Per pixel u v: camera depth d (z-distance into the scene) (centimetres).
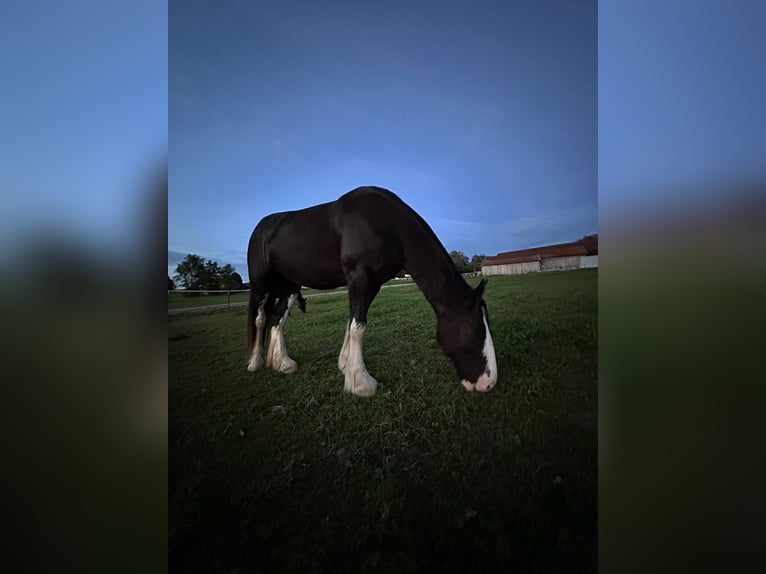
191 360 226
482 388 206
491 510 151
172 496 155
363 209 226
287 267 260
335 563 138
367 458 175
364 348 255
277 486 163
